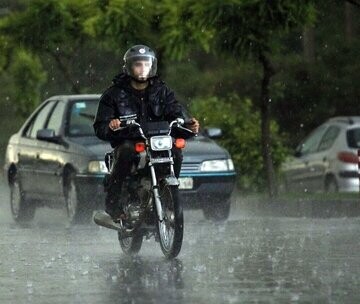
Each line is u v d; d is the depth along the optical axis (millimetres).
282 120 98875
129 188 28750
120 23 55062
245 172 57625
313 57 101688
